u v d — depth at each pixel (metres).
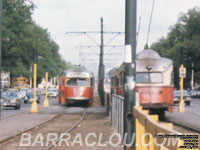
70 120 26.03
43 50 101.50
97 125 22.12
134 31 10.97
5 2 62.81
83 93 42.38
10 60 66.00
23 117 27.98
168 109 25.72
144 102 25.50
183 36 92.62
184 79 96.31
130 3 10.93
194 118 27.12
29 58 68.31
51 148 13.62
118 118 17.47
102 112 34.19
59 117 28.69
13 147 13.84
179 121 24.39
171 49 88.31
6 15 62.66
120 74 27.75
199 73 87.44
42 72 101.62
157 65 25.77
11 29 63.56
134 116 10.21
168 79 25.80
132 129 10.96
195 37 85.31
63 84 42.97
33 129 20.12
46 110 36.47
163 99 25.61
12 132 18.56
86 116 29.81
